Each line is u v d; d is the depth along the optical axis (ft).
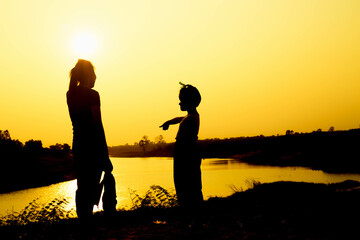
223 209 16.24
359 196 18.85
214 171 200.03
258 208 16.26
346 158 249.55
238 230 11.60
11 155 271.28
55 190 157.69
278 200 19.36
